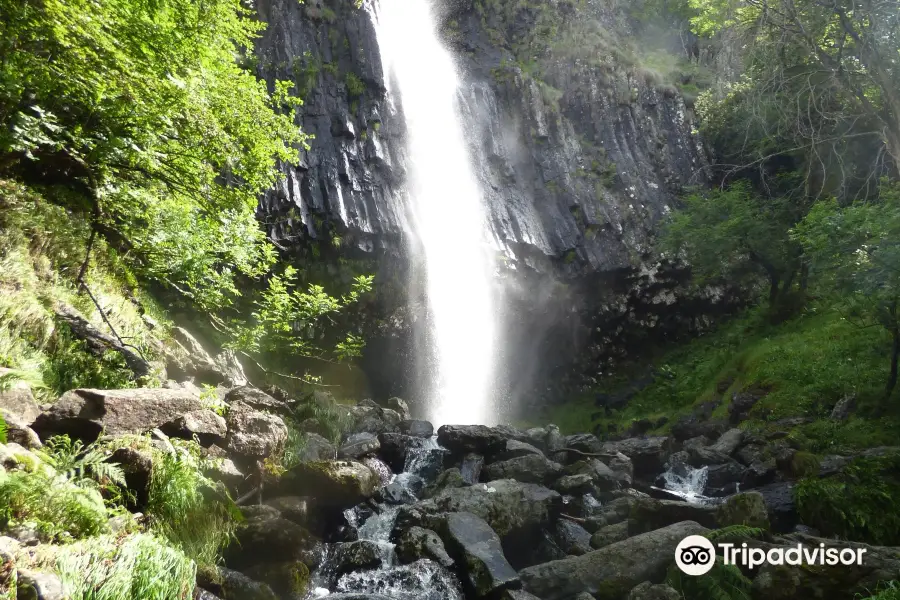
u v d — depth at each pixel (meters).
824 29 14.73
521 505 7.43
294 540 5.88
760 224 20.22
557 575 5.89
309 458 8.32
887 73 13.59
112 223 9.37
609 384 24.94
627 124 26.86
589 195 24.95
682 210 25.50
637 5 32.22
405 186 21.44
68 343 6.86
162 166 9.14
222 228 9.90
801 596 5.20
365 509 7.52
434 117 23.59
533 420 24.02
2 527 3.23
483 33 27.84
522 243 23.36
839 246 11.74
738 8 16.69
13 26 6.70
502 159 24.67
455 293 21.67
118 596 3.08
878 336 14.66
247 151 9.79
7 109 7.19
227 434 6.80
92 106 7.93
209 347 11.94
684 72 29.36
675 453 12.01
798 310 20.77
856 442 11.11
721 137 26.89
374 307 20.00
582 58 27.47
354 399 19.78
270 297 9.83
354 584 5.90
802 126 17.36
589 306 24.64
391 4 24.91
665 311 25.30
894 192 12.90
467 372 22.45
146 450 5.00
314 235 18.81
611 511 8.22
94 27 7.05
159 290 12.05
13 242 7.41
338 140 20.12
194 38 8.52
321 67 20.64
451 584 5.94
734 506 6.47
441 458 10.23
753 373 16.78
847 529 6.97
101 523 3.65
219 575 4.95
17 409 4.77
